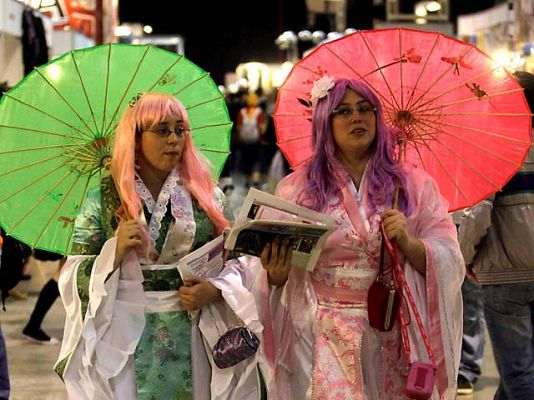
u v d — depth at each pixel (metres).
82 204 4.41
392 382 4.19
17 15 13.83
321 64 4.74
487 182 4.71
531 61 11.16
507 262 5.60
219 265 4.29
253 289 4.30
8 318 10.33
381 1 28.81
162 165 4.18
